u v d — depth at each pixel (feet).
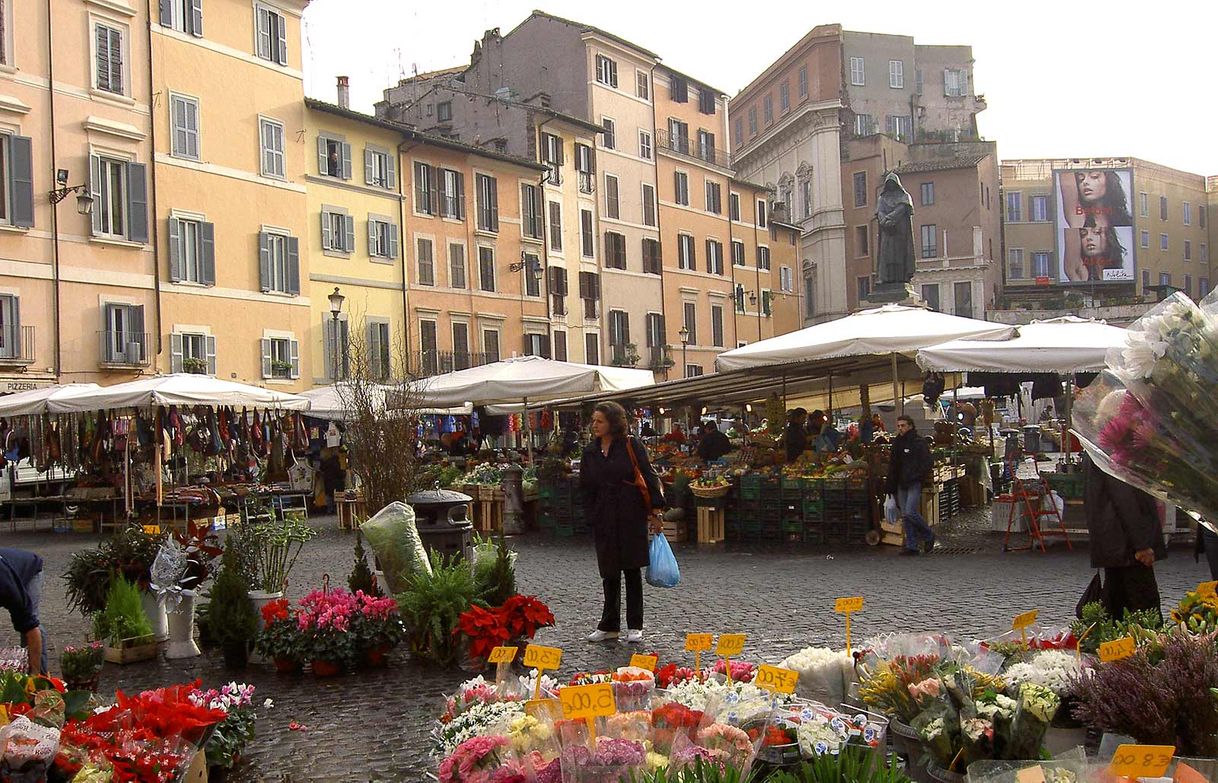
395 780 19.04
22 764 13.53
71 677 24.77
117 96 102.63
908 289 102.27
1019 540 52.85
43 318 95.86
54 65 97.60
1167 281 293.23
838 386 83.25
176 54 108.68
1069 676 15.42
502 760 13.91
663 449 74.95
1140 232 283.79
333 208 126.72
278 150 119.55
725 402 94.79
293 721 23.47
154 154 105.91
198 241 109.60
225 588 29.76
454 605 28.60
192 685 20.62
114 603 30.89
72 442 76.74
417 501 34.32
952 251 234.99
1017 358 48.26
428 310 138.92
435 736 17.16
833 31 232.53
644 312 180.86
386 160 134.51
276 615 28.86
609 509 30.58
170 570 30.78
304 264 122.11
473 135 163.73
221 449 78.43
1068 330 52.54
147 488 74.28
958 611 34.01
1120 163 276.82
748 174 272.31
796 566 46.70
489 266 149.38
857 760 11.96
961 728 13.65
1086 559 45.98
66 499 73.61
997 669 16.89
